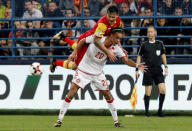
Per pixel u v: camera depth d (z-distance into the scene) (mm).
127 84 38188
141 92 37969
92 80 25891
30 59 39844
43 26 40938
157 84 36094
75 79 25797
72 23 40844
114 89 38312
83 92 38156
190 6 38969
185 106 37812
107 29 27031
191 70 37969
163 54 36031
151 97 37906
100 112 37906
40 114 38656
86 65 25641
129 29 40156
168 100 37906
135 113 37875
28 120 33031
